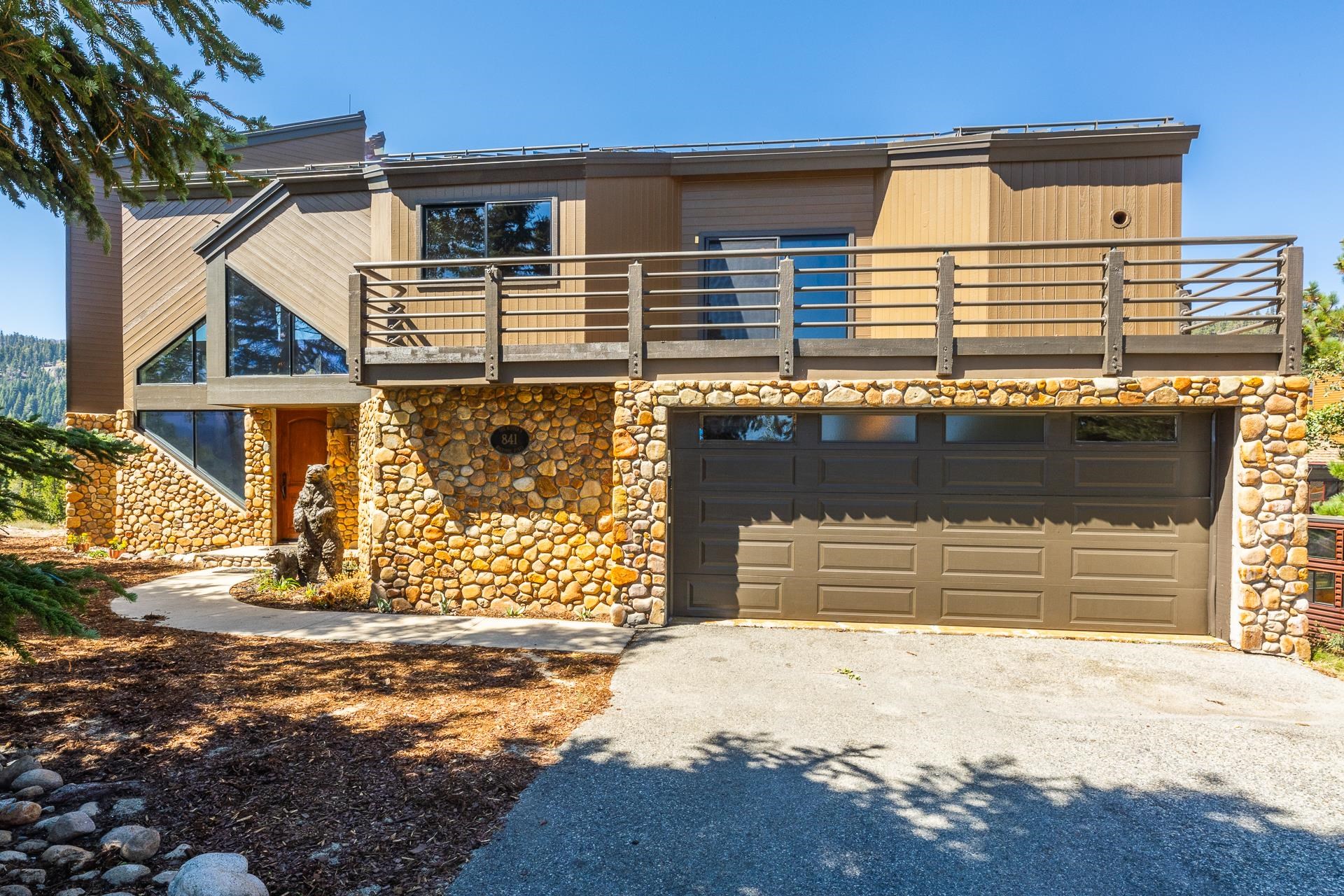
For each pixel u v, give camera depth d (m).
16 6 3.21
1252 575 6.08
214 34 4.04
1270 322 6.65
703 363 6.86
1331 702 4.90
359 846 2.90
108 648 5.82
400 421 7.72
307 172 9.92
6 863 2.68
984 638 6.48
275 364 10.07
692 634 6.58
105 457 3.83
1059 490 6.72
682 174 8.63
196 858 2.61
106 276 11.77
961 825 3.21
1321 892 2.75
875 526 6.98
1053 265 6.37
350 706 4.55
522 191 8.60
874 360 6.65
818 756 3.93
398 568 7.66
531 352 7.05
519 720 4.37
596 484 7.43
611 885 2.70
